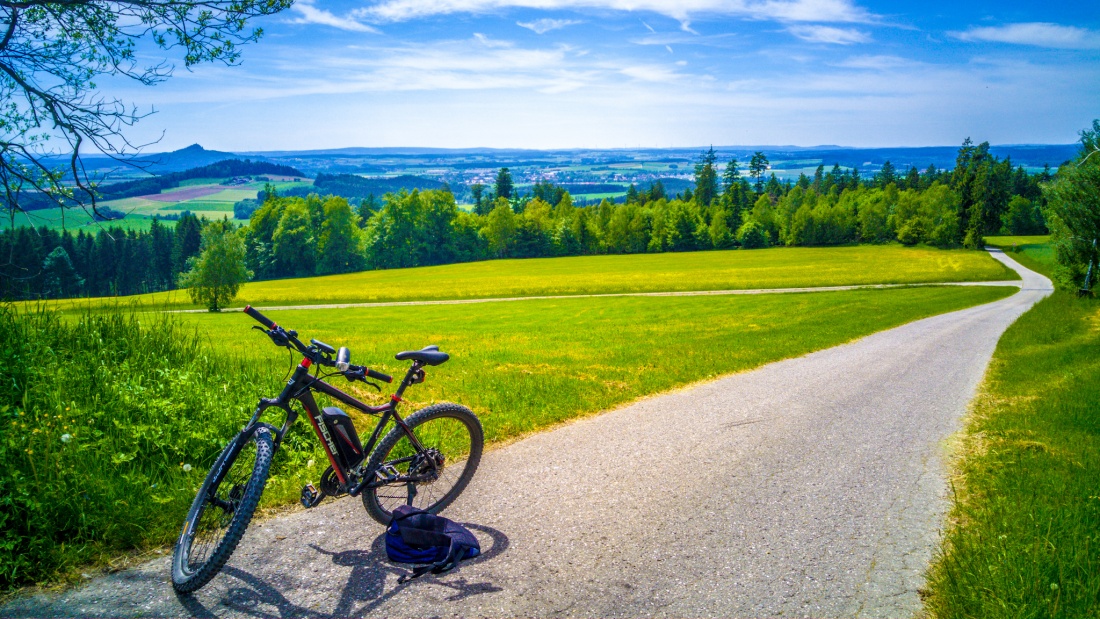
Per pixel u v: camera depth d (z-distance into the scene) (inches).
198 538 136.4
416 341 850.1
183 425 186.5
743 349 624.4
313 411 142.6
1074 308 1284.4
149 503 147.9
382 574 128.8
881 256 4106.8
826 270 3107.8
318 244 4608.8
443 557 134.2
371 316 1715.1
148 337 258.1
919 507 177.5
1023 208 5359.3
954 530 159.9
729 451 228.4
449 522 146.6
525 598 121.3
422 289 2696.9
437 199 5319.9
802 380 422.0
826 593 126.9
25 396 177.2
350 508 160.2
